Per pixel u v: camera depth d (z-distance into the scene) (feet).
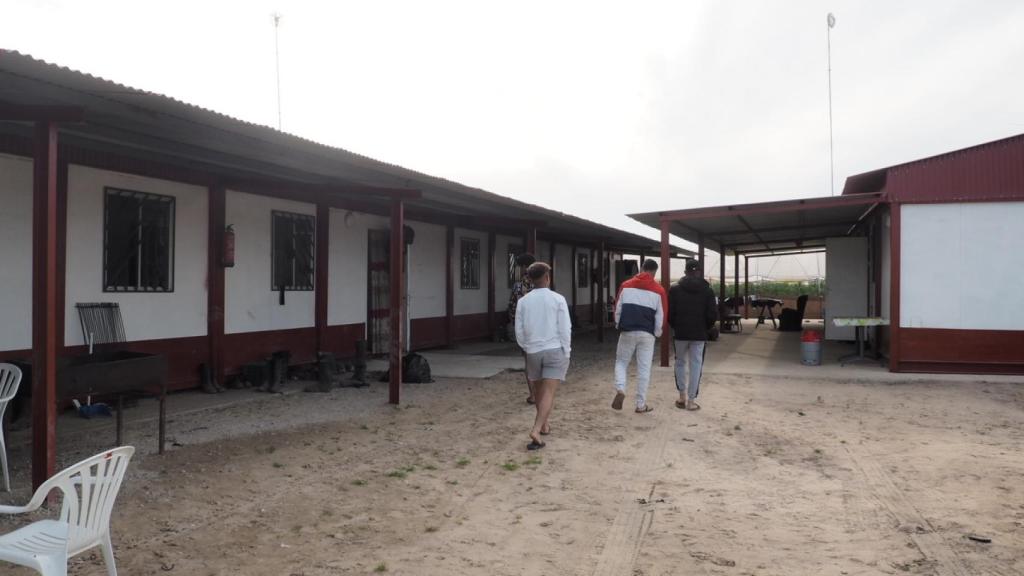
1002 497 17.25
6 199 23.39
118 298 27.14
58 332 24.93
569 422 25.96
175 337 29.71
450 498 17.30
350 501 16.94
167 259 29.30
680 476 19.26
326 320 38.88
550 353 21.97
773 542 14.46
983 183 36.58
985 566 13.08
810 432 24.49
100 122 18.97
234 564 13.14
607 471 19.71
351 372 37.86
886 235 42.19
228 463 19.79
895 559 13.46
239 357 32.91
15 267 23.66
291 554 13.69
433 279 50.06
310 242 37.86
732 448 22.26
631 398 31.19
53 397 16.08
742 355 48.60
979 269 36.70
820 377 36.94
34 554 9.26
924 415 27.53
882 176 39.75
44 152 15.89
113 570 10.53
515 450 21.89
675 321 28.35
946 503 16.83
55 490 15.97
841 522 15.60
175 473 18.63
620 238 67.41
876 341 45.09
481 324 57.06
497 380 36.11
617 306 27.68
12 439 21.68
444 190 32.37
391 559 13.52
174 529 14.80
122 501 16.31
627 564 13.38
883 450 21.99
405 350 46.29
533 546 14.28
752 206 40.29
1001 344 36.52
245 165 27.99
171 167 28.96
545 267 22.57
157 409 26.96
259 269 34.17
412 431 24.32
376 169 26.40
